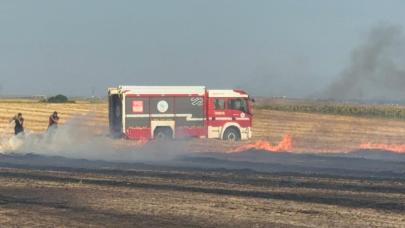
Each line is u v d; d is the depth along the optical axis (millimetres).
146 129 48781
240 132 50188
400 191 19266
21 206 17031
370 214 15148
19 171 26188
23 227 14117
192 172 25344
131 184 21453
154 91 49062
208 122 49750
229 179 22781
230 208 16203
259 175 24078
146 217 15102
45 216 15445
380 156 35469
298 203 16953
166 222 14422
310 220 14438
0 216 15492
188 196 18438
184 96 49469
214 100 49781
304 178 23000
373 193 18844
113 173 25141
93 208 16531
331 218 14656
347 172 25406
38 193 19438
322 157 33562
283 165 28844
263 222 14266
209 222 14352
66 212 15984
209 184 21312
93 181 22406
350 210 15727
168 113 49219
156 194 18938
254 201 17344
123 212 15844
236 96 50094
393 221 14266
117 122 49688
